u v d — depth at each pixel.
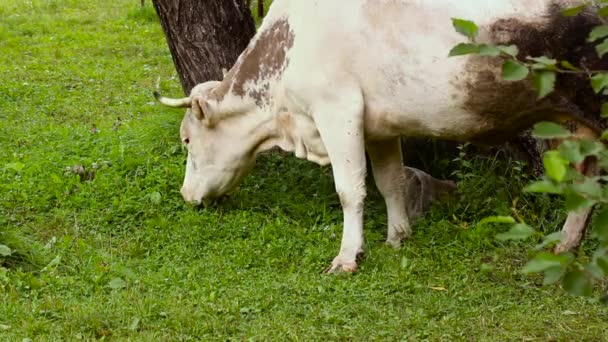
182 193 8.48
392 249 7.56
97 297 6.56
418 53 6.66
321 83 6.96
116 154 9.49
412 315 6.25
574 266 3.38
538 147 8.57
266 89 7.56
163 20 9.92
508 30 6.34
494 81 6.46
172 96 12.89
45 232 8.12
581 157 3.39
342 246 7.16
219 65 9.83
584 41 6.22
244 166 8.19
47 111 11.98
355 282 6.80
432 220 8.16
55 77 13.95
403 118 6.93
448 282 6.87
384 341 5.86
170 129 10.05
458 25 3.71
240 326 6.09
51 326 6.05
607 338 5.89
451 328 6.02
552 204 8.17
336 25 6.89
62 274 7.08
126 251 7.68
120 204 8.44
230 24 9.89
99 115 11.92
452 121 6.79
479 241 7.54
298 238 7.81
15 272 6.92
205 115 7.94
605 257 3.34
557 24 6.26
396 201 7.81
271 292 6.63
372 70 6.84
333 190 8.81
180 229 8.02
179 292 6.68
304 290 6.67
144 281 6.87
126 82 13.77
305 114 7.23
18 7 20.44
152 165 9.28
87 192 8.70
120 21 18.66
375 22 6.79
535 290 6.68
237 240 7.83
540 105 6.46
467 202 8.33
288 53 7.21
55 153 9.68
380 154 7.69
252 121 7.80
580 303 6.42
